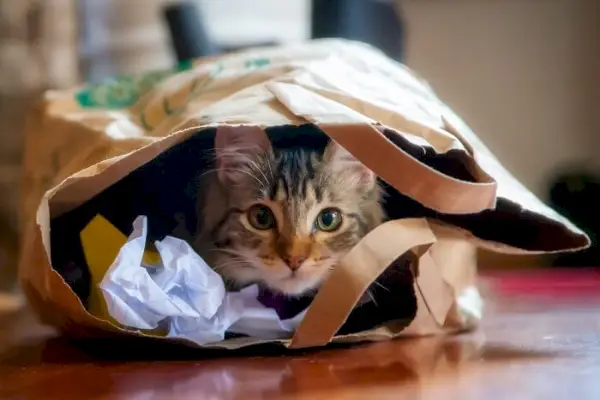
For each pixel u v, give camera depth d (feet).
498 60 6.75
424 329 2.91
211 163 3.05
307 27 6.56
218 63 3.40
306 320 2.53
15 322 3.44
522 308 3.64
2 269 5.35
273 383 2.16
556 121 6.78
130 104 3.57
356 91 2.83
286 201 2.94
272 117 2.53
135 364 2.46
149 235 2.90
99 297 2.60
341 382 2.16
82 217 2.91
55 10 5.79
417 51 6.75
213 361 2.50
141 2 6.29
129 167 2.48
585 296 4.07
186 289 2.62
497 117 6.79
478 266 6.17
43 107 3.68
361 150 2.47
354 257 2.54
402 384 2.12
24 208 3.73
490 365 2.34
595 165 6.77
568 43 6.71
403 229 2.65
